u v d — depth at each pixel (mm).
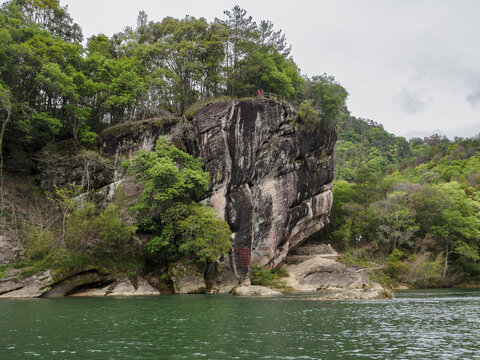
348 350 14023
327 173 57562
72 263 32938
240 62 55531
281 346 14469
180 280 37875
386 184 76812
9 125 39281
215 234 37688
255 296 34875
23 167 41656
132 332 16750
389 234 61375
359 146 150375
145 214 40062
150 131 45062
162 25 56969
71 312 22203
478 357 13305
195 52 52438
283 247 49500
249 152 44781
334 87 55438
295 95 56781
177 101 52125
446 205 63906
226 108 44219
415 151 163500
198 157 43500
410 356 13336
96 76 47250
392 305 29125
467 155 114562
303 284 44750
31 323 18484
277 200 47375
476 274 61656
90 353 13094
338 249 62250
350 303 29859
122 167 40250
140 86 46812
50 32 48406
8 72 38906
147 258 39750
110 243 36125
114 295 33719
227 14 53781
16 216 36406
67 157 42375
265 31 58094
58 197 40625
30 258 32719
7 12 43812
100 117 48344
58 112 44156
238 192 43875
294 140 50062
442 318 22703
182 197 39906
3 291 29875
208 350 13703
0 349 13453
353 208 64250
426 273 54812
